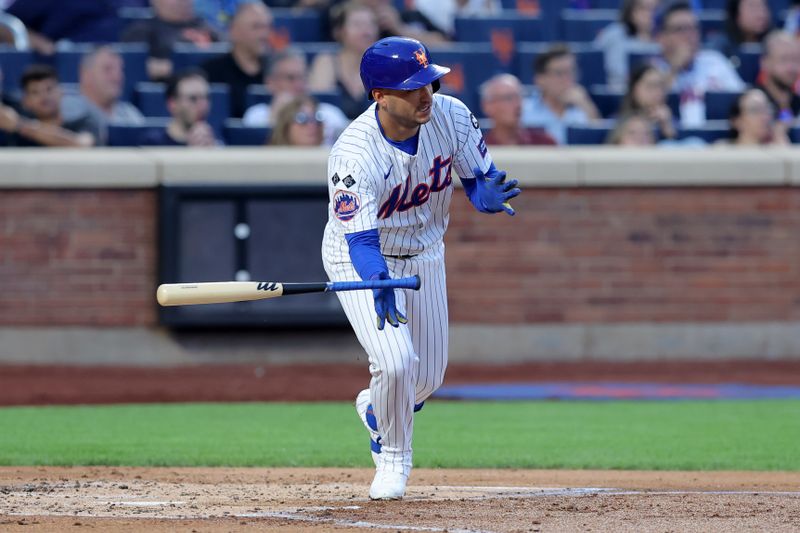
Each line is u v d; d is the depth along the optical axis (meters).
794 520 16.69
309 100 52.12
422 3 60.44
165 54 55.53
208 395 42.91
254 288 17.34
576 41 61.28
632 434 32.97
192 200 49.56
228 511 18.11
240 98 54.97
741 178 52.72
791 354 53.50
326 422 35.75
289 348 51.16
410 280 16.95
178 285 17.33
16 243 49.72
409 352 18.33
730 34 61.81
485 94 53.56
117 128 52.12
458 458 27.69
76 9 56.78
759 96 55.94
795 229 53.34
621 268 52.47
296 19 58.94
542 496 20.08
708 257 52.97
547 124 55.44
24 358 49.84
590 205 52.25
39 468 25.22
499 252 51.81
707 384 46.62
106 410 38.88
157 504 19.16
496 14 62.31
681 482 23.39
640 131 54.56
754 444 30.97
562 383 46.72
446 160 18.61
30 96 51.38
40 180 49.50
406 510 17.75
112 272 50.19
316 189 50.00
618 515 17.16
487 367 51.12
